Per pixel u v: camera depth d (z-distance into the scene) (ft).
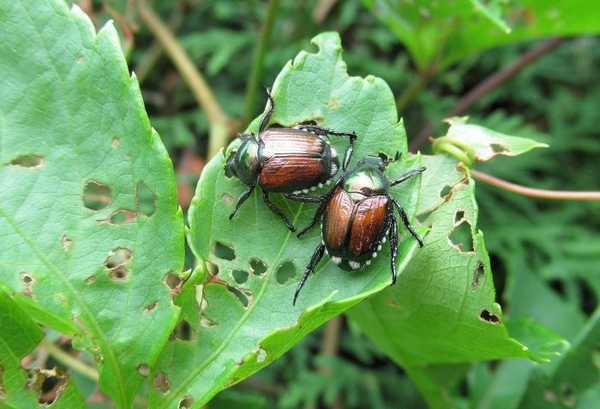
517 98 0.66
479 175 0.37
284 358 0.55
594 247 0.57
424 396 0.41
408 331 0.36
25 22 0.30
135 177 0.30
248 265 0.31
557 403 0.40
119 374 0.30
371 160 0.32
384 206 0.31
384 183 0.32
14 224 0.30
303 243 0.32
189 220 0.31
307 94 0.32
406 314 0.34
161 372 0.31
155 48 0.59
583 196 0.36
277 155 0.32
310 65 0.32
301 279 0.31
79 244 0.30
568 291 0.56
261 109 0.60
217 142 0.50
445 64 0.49
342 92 0.32
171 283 0.31
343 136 0.32
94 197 0.32
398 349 0.38
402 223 0.31
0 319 0.29
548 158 0.62
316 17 0.61
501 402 0.43
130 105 0.30
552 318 0.44
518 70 0.53
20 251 0.30
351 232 0.31
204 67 0.63
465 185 0.34
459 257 0.33
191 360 0.31
